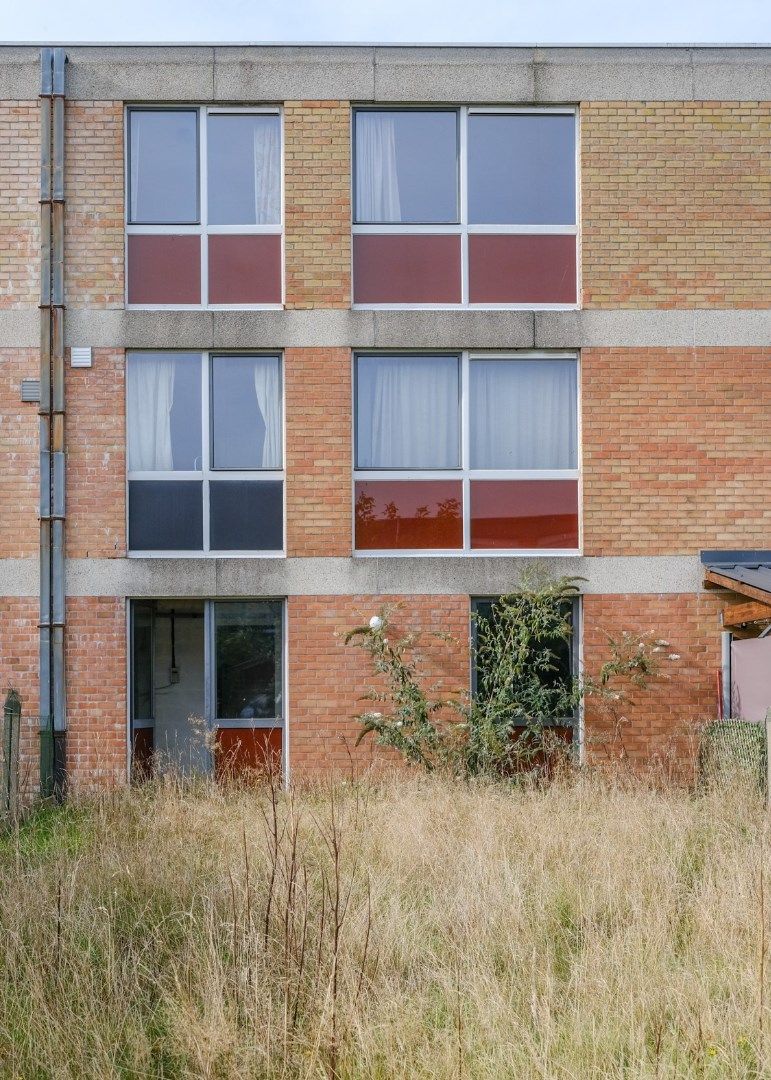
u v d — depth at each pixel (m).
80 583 11.12
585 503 11.34
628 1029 4.42
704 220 11.47
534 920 5.77
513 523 11.44
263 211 11.52
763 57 11.58
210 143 11.53
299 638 11.16
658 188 11.47
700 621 11.29
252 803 8.96
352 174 11.52
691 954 5.28
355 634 10.82
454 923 5.60
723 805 8.32
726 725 10.21
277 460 11.45
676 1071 4.09
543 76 11.50
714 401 11.40
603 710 11.18
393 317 11.33
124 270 11.34
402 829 7.42
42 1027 4.44
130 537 11.29
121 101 11.38
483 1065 4.20
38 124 11.34
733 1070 4.17
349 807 8.38
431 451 11.55
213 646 11.35
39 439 11.20
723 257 11.46
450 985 4.85
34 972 4.78
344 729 11.12
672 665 11.23
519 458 11.53
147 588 11.12
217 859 6.83
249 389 11.50
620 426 11.38
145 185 11.49
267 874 6.18
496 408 11.58
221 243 11.46
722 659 11.25
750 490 11.38
